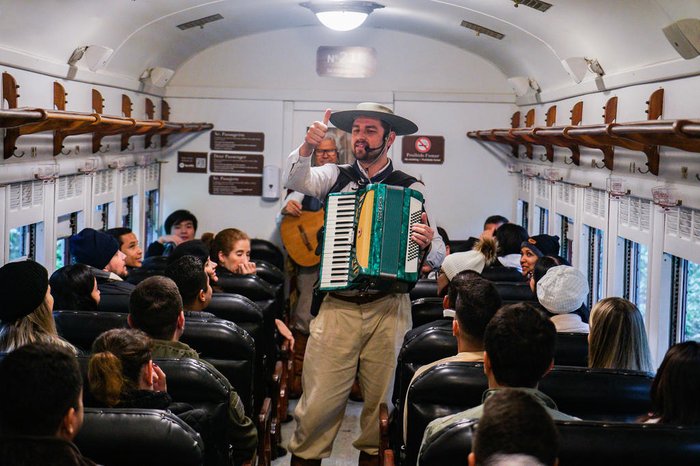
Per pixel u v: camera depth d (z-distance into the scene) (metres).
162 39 7.82
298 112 9.69
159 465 2.51
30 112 4.50
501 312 2.66
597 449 2.30
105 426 2.48
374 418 4.61
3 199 5.24
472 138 9.66
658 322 5.14
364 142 4.59
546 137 6.70
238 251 6.03
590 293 6.93
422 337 3.80
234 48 9.56
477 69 9.56
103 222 7.78
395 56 9.59
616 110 5.86
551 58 6.98
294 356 7.70
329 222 4.40
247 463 3.77
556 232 7.91
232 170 9.73
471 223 9.80
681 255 4.74
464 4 6.70
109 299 4.68
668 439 2.31
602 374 3.07
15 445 1.94
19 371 2.00
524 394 1.90
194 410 2.99
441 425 2.54
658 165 4.99
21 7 4.83
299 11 8.17
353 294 4.48
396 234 4.20
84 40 6.11
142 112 8.66
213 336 3.82
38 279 3.51
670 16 4.36
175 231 9.03
